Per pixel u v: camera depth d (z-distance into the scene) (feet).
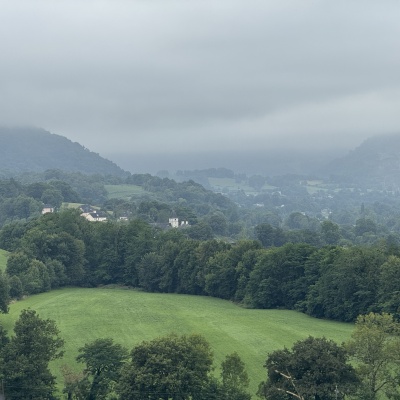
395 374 338.34
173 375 303.68
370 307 544.21
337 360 306.35
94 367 326.65
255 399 340.18
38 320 335.26
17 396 312.91
